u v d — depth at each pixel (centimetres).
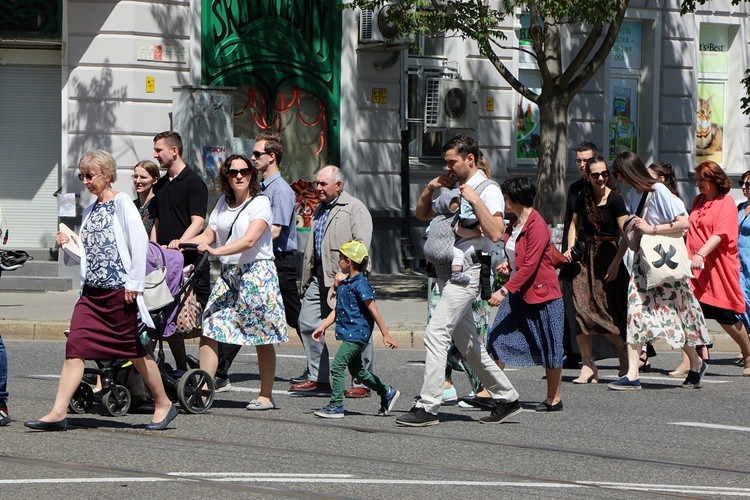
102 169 2534
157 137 3128
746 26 7575
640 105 7338
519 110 6900
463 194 2605
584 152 3444
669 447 2484
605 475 2194
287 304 3334
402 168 6481
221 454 2322
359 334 2783
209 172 5606
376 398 3156
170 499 1919
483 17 5212
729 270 3700
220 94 5628
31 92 5775
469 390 3362
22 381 3278
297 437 2528
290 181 6266
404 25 5291
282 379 3494
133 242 2508
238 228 2816
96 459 2247
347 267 2798
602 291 3459
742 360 4050
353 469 2198
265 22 6125
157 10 5762
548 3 4916
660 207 3359
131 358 2550
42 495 1928
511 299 2881
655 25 7275
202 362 2873
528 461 2311
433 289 3083
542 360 2881
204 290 3156
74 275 5616
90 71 5694
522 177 2839
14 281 5525
